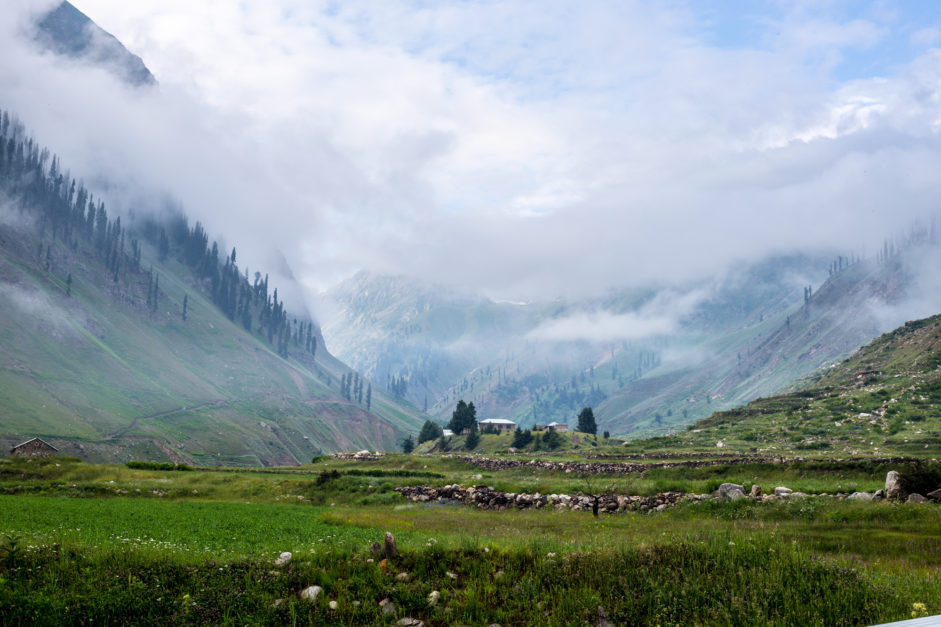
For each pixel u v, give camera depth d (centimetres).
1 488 6028
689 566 1952
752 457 6831
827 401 13400
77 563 1925
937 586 1822
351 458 10231
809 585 1764
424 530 3278
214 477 6850
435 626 1734
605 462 7375
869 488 4309
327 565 2022
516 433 16000
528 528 3400
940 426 9906
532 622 1708
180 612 1712
